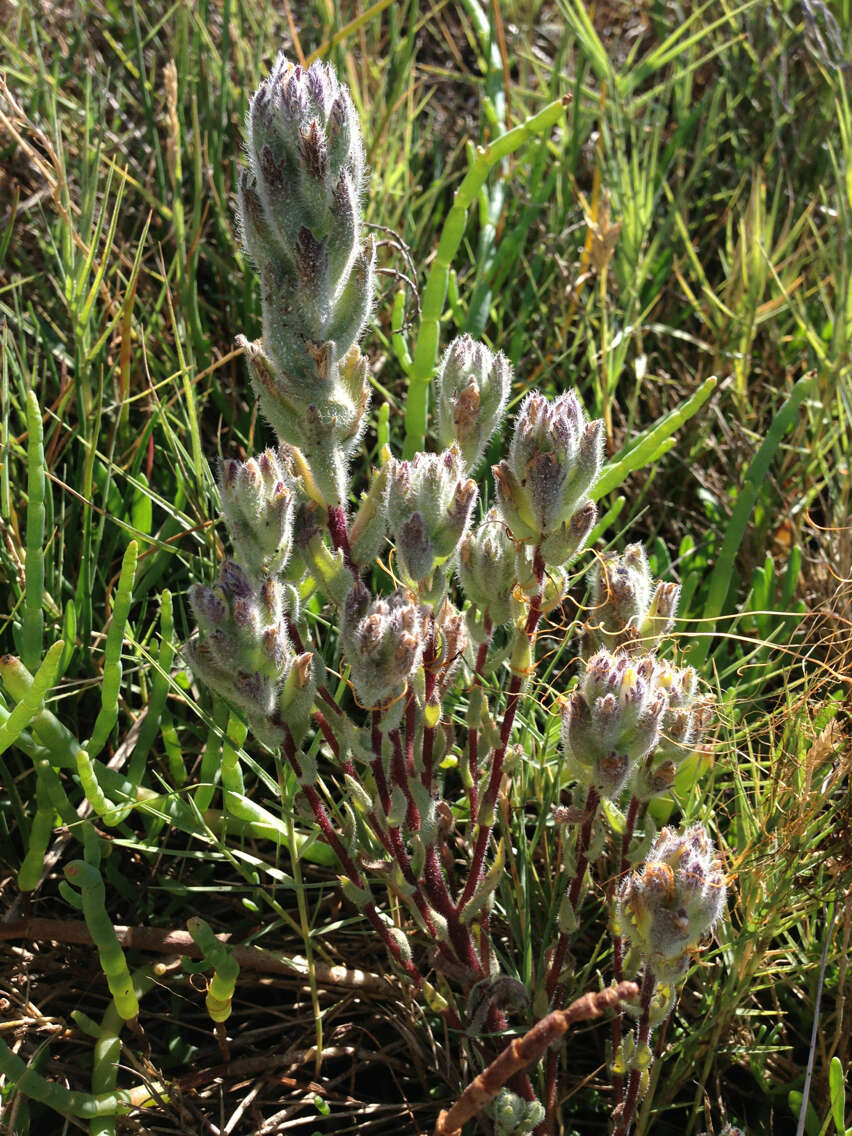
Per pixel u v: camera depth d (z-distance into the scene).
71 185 0.57
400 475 0.25
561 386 0.54
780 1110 0.34
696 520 0.53
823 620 0.43
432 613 0.28
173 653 0.36
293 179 0.22
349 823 0.28
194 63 0.62
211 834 0.33
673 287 0.63
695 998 0.35
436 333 0.42
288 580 0.28
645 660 0.26
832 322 0.54
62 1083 0.32
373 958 0.36
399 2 0.78
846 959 0.32
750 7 0.69
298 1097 0.33
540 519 0.25
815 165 0.67
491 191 0.57
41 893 0.36
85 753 0.31
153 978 0.33
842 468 0.50
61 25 0.68
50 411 0.40
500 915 0.36
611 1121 0.31
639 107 0.72
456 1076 0.32
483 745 0.30
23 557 0.39
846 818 0.34
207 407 0.51
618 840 0.36
